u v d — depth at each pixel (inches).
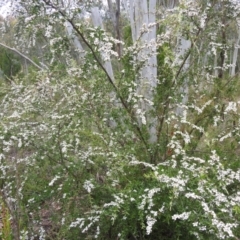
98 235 101.5
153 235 100.1
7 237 90.2
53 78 118.1
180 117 116.3
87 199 102.3
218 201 83.4
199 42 122.0
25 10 129.0
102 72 104.8
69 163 104.8
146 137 113.7
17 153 109.8
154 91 115.0
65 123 107.0
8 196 112.8
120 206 91.0
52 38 115.2
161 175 85.3
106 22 195.9
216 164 98.9
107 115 116.0
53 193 107.9
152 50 110.4
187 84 117.6
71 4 105.6
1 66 286.8
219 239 86.5
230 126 123.4
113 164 103.6
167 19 105.5
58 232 103.7
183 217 81.4
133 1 140.5
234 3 114.7
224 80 128.3
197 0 115.9
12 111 138.1
